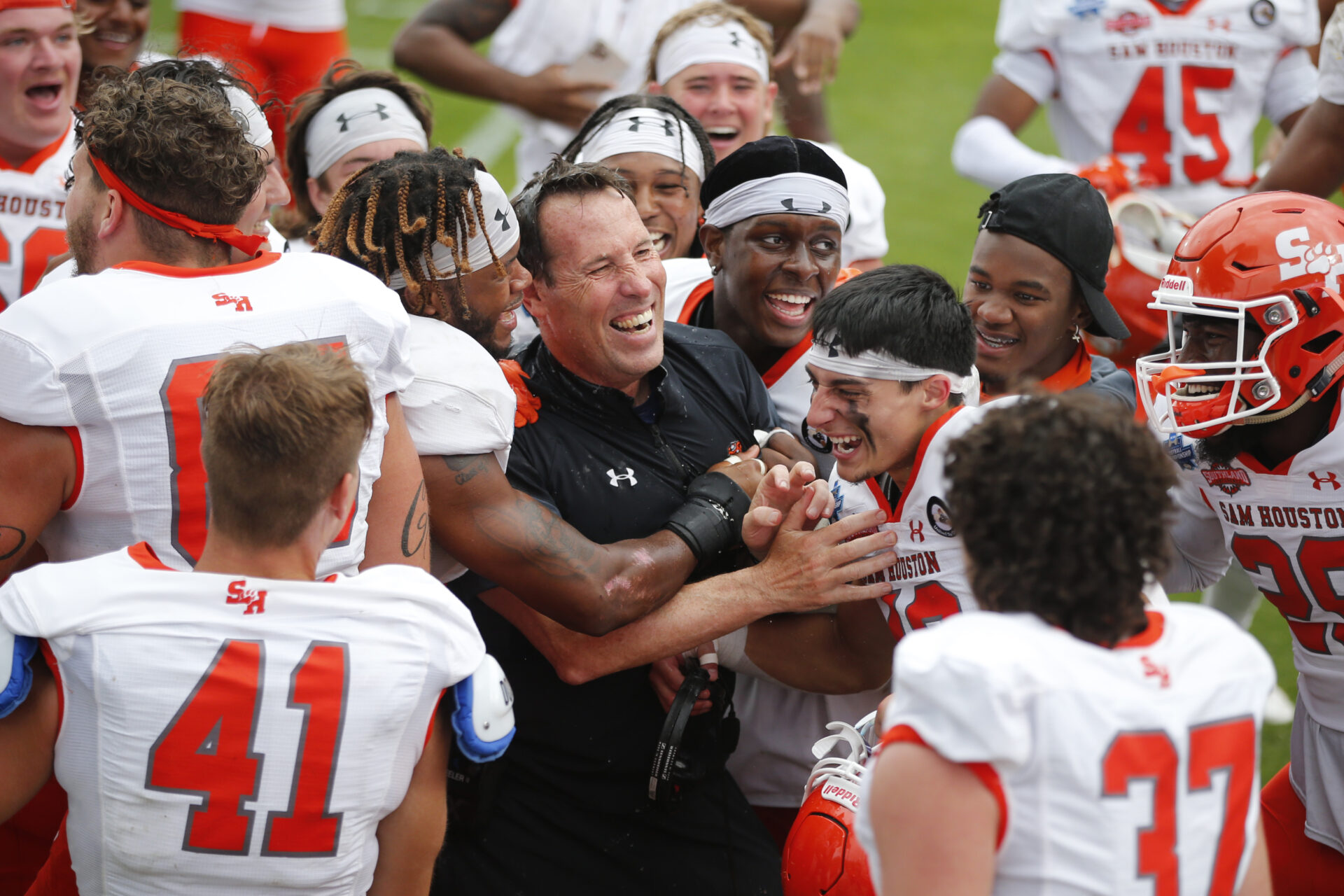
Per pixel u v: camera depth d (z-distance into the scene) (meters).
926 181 38.47
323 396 6.71
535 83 18.92
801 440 11.48
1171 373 9.22
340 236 9.33
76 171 8.30
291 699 6.62
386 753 6.89
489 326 9.53
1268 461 9.54
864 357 8.59
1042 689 5.58
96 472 7.36
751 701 11.30
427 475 8.75
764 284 11.30
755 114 15.49
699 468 10.43
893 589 9.35
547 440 9.95
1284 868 10.50
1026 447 5.84
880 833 5.76
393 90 14.62
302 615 6.71
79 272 8.62
